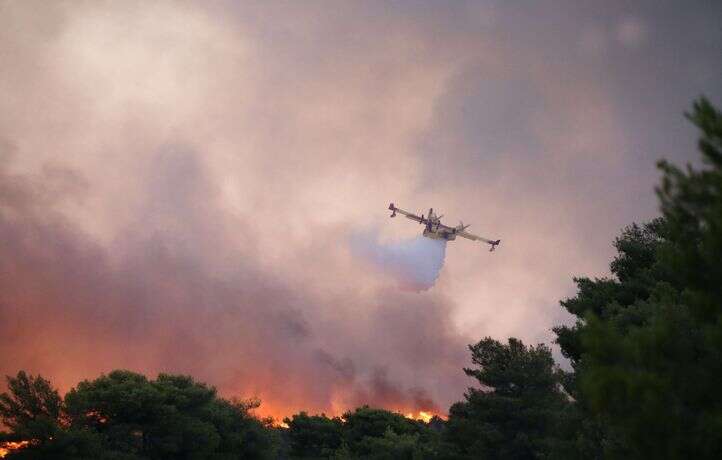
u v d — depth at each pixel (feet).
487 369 107.34
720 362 21.86
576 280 77.20
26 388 122.93
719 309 21.27
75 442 112.78
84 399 123.95
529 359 106.11
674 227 22.48
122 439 129.18
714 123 21.15
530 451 94.79
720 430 18.75
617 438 40.09
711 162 21.38
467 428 103.55
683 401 21.30
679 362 22.49
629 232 74.95
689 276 21.94
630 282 67.62
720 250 20.68
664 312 33.06
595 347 22.44
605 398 20.65
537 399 99.19
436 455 113.91
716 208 20.58
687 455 19.35
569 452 67.10
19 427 113.39
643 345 22.43
